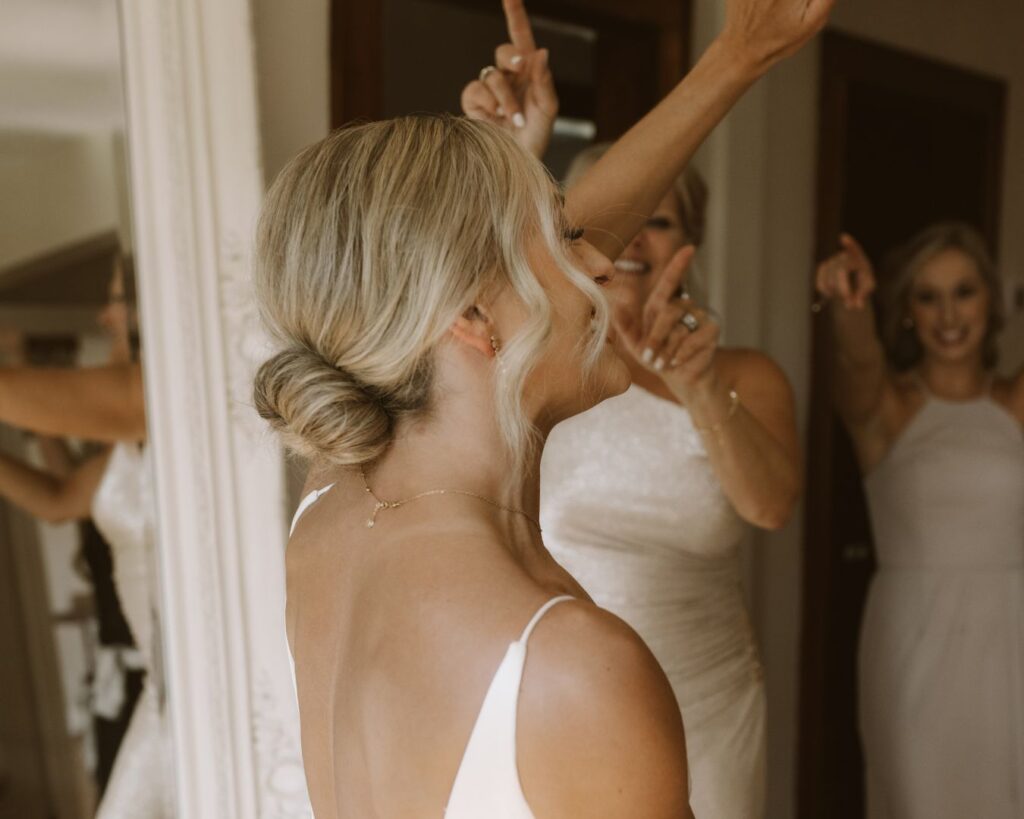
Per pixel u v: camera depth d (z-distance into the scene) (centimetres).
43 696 147
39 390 144
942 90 308
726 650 176
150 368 150
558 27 221
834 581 306
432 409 74
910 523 254
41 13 138
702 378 144
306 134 168
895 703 255
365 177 71
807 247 275
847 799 315
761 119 248
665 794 64
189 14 147
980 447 249
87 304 146
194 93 149
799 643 286
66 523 147
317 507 89
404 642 68
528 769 64
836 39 270
